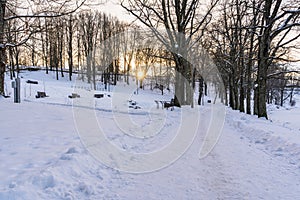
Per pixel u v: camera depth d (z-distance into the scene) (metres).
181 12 19.81
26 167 4.53
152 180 4.85
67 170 4.61
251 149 7.62
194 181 4.84
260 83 16.44
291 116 27.67
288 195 4.27
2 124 7.96
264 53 15.81
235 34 25.58
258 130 10.12
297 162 6.08
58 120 9.29
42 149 5.68
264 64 16.27
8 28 13.31
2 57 13.45
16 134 6.88
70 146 5.99
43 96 25.33
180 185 4.63
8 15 14.05
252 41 22.25
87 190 4.19
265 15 15.35
